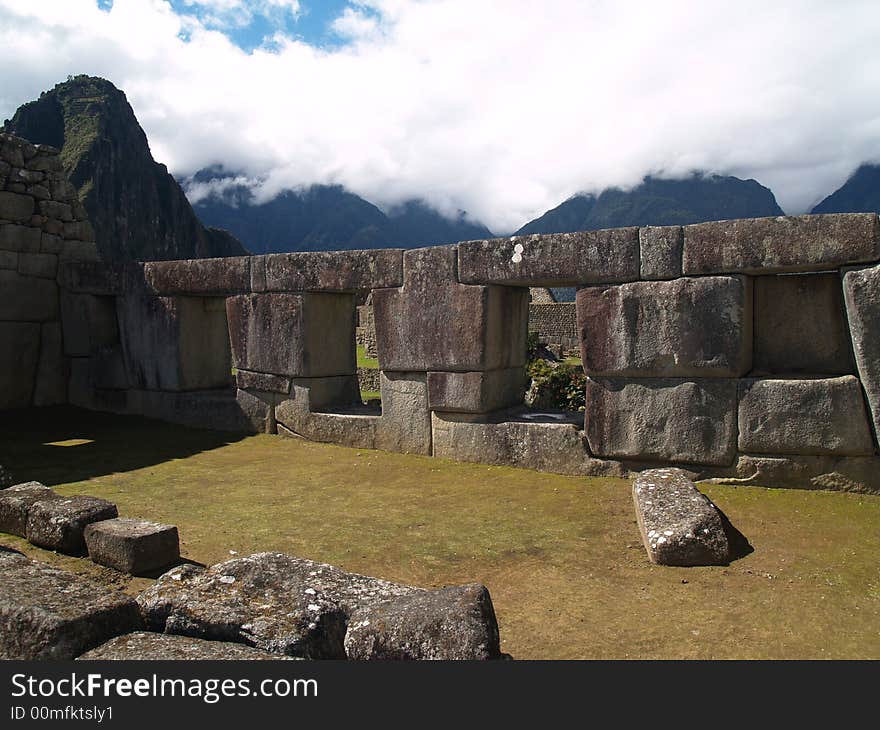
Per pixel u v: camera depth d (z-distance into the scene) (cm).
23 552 450
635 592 398
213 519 538
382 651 282
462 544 481
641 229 600
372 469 691
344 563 446
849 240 525
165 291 915
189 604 319
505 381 737
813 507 524
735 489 571
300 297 809
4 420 930
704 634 344
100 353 994
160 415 939
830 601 378
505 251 662
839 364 589
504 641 342
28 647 288
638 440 612
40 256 1019
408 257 721
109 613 305
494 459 684
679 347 588
